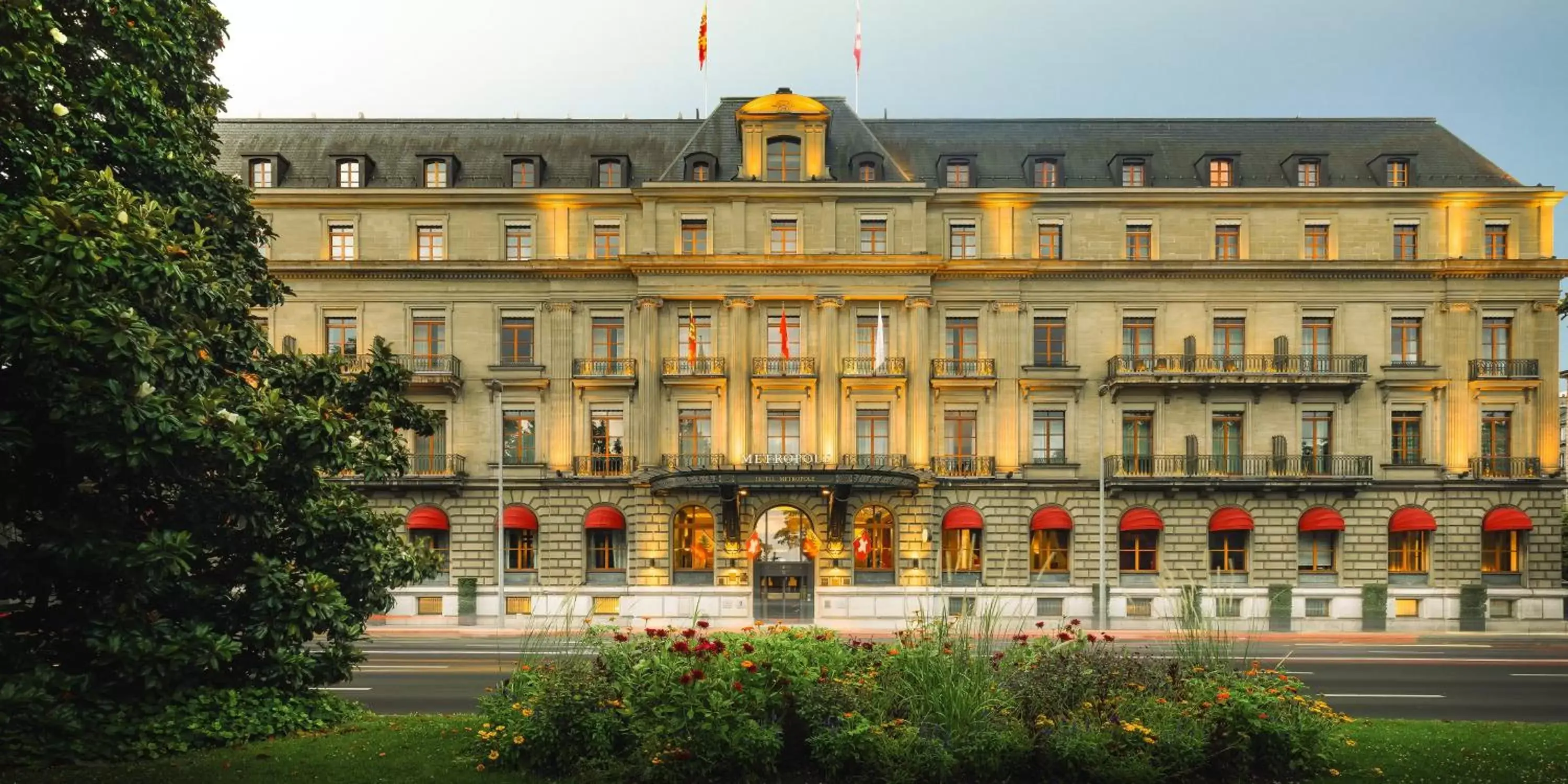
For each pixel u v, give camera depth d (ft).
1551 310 132.67
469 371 135.54
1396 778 38.93
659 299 133.69
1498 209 134.41
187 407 38.63
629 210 137.08
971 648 43.32
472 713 58.54
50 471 40.55
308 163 142.41
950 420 136.05
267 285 57.36
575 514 134.10
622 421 135.95
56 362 33.78
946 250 136.67
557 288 135.85
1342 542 131.95
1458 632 124.26
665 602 130.00
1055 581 133.28
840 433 133.59
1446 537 131.44
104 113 45.34
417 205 136.05
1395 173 138.92
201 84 54.54
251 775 38.27
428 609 132.87
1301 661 88.84
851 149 140.87
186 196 49.24
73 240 34.35
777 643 43.50
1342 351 133.90
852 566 131.03
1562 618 129.08
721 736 36.83
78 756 39.45
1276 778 38.78
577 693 39.81
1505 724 50.44
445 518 132.36
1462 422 132.57
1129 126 149.38
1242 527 130.31
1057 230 137.80
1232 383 130.82
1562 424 220.43
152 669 40.93
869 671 42.70
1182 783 37.68
